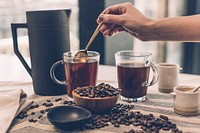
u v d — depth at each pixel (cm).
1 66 112
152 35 74
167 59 157
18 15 166
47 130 55
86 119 54
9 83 88
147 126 55
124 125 56
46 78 75
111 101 61
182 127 55
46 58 74
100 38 153
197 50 152
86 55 72
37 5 164
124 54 76
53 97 75
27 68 80
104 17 74
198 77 94
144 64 72
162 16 153
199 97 62
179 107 62
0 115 58
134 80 70
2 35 171
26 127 56
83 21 157
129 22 73
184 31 70
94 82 72
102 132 53
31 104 67
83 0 155
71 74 70
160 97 75
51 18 72
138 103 70
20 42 133
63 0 160
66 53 73
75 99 62
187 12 149
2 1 165
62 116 57
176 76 78
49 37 73
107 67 112
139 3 152
